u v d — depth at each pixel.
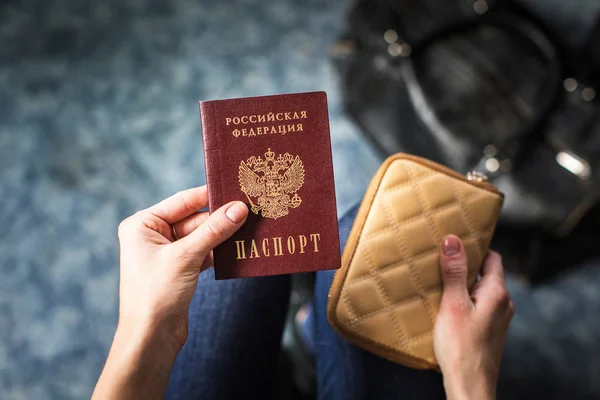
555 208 1.09
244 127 0.59
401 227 0.69
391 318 0.70
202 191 0.64
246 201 0.59
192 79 1.39
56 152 1.32
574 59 1.16
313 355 1.00
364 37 1.26
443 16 1.23
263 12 1.46
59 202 1.28
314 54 1.42
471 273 0.70
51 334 1.18
